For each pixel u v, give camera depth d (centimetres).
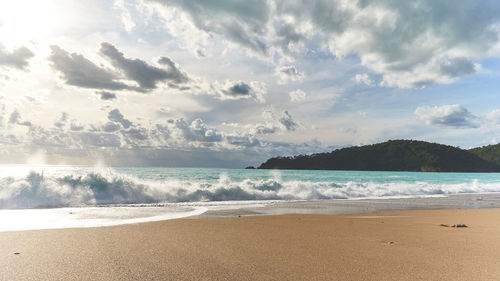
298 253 438
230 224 730
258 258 404
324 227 711
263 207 1252
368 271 348
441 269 359
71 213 923
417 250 466
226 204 1340
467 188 2900
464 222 834
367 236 595
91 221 766
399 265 377
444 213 1099
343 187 2277
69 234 553
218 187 1669
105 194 1338
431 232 651
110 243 482
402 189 2450
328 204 1441
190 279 311
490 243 529
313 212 1105
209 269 349
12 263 355
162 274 326
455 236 600
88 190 1320
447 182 4253
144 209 1083
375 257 418
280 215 973
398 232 648
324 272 343
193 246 473
